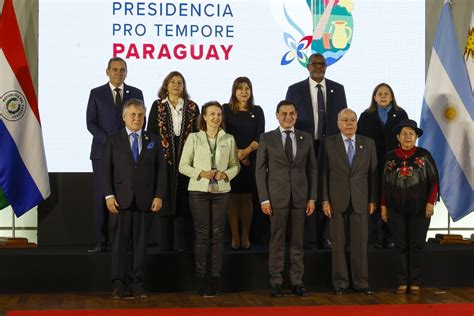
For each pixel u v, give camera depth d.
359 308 6.93
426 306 7.02
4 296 7.62
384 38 8.89
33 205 8.18
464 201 8.62
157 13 8.68
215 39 8.73
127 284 7.57
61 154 8.62
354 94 8.85
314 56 8.29
